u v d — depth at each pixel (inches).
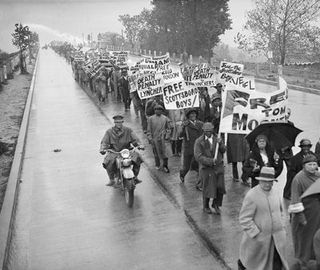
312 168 254.7
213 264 281.7
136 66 846.5
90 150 591.8
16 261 302.0
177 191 418.9
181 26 2356.1
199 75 625.9
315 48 1616.6
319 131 626.2
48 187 454.0
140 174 480.4
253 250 233.8
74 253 308.3
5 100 1087.6
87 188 444.8
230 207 371.6
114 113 853.2
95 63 1232.8
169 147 585.9
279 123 318.3
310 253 249.4
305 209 252.2
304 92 1058.7
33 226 358.6
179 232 331.0
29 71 2082.9
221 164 350.6
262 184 229.9
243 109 366.3
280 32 1601.9
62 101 1058.7
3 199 410.9
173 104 500.4
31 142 655.8
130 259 294.7
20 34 1844.2
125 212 377.1
